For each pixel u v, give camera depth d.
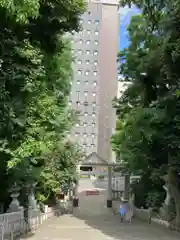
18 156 11.20
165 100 15.97
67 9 12.15
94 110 90.88
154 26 19.03
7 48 10.73
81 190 55.66
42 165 21.11
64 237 16.00
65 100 23.47
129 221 23.48
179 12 14.22
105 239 15.71
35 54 11.20
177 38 14.87
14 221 15.27
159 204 24.66
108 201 35.88
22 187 18.59
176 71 15.66
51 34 13.12
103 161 39.00
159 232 18.33
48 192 25.77
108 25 97.81
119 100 22.56
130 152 21.22
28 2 8.91
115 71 96.00
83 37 93.00
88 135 90.06
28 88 11.16
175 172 18.95
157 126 16.39
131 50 20.53
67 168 30.06
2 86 10.50
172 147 16.08
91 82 91.81
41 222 21.70
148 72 18.28
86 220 24.48
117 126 28.73
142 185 27.78
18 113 11.20
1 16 10.12
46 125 14.80
